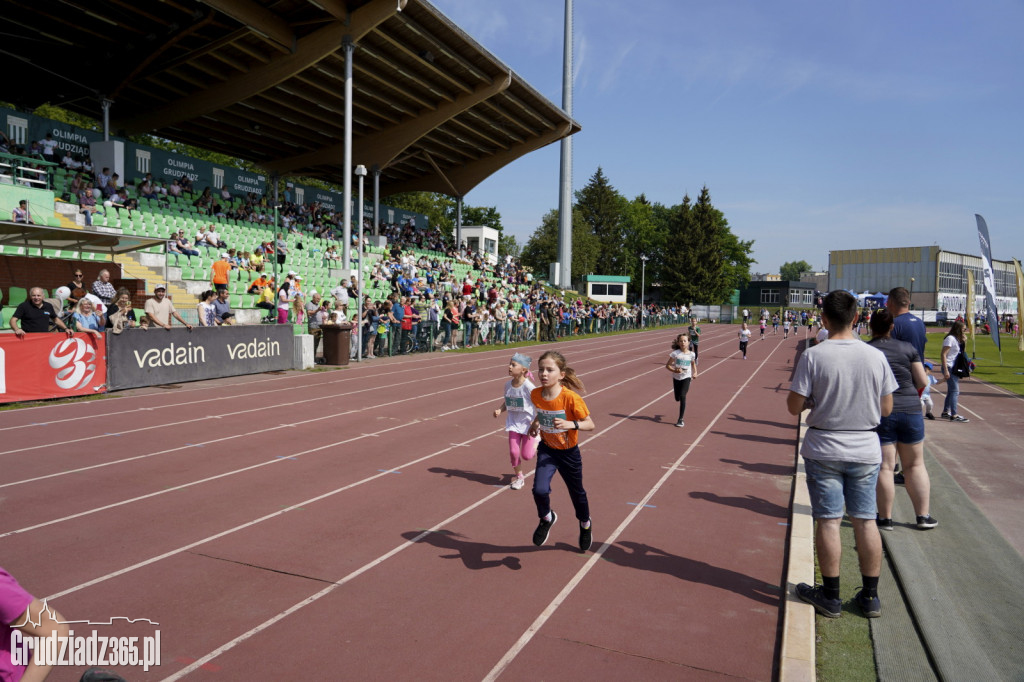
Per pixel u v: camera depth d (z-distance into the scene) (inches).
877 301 2306.8
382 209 1737.2
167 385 525.7
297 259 1146.7
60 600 165.0
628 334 1881.2
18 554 193.3
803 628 156.6
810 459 168.7
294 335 670.5
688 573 192.9
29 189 746.8
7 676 77.8
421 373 691.4
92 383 467.2
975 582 186.7
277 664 138.6
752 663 144.4
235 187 1235.2
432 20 1022.4
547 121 1556.3
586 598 174.1
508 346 1162.0
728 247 3986.2
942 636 154.9
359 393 532.7
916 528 230.5
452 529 224.7
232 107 1230.9
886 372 163.5
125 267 783.1
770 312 3159.5
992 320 724.0
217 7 828.6
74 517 226.2
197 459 308.5
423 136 1425.9
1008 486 291.1
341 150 1456.7
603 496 269.9
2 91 1159.6
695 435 410.6
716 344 1546.5
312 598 169.9
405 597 171.9
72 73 1066.7
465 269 1731.1
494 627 157.2
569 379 196.5
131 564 188.2
